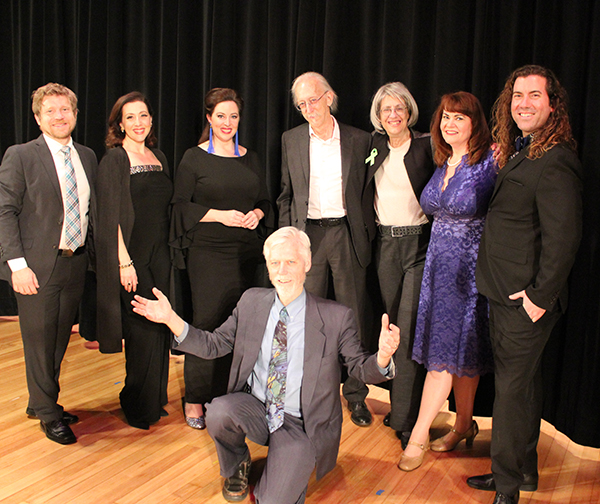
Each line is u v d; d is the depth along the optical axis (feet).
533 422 7.34
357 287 9.23
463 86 9.00
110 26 12.20
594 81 7.66
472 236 7.65
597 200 7.78
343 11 9.88
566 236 6.19
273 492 6.51
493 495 7.41
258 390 7.18
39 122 8.36
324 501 7.23
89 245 9.04
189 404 9.18
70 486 7.43
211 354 7.26
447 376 8.02
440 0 8.91
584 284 8.02
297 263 6.91
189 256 9.13
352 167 8.80
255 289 7.50
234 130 8.98
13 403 9.70
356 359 6.77
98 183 8.43
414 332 8.61
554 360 8.64
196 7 11.35
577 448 8.61
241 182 9.05
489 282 6.93
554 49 8.27
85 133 12.78
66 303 8.68
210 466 7.99
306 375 6.84
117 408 9.71
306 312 7.04
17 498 7.14
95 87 12.57
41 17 13.08
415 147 8.39
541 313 6.48
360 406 9.47
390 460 8.25
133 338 8.88
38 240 8.23
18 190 8.13
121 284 8.71
